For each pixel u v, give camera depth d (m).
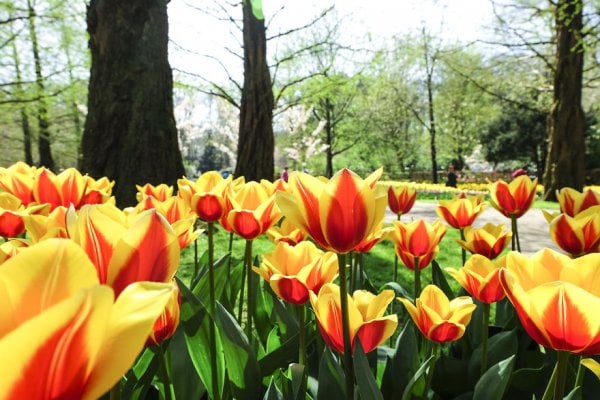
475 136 41.44
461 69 22.97
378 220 0.99
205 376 1.47
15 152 34.34
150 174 7.38
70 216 0.72
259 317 2.06
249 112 12.44
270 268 1.45
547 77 24.77
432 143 39.75
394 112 41.34
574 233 1.56
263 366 1.49
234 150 40.88
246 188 1.66
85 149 7.41
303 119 37.59
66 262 0.42
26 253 0.41
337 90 19.08
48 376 0.36
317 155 43.38
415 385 1.46
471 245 1.94
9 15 17.95
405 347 1.52
